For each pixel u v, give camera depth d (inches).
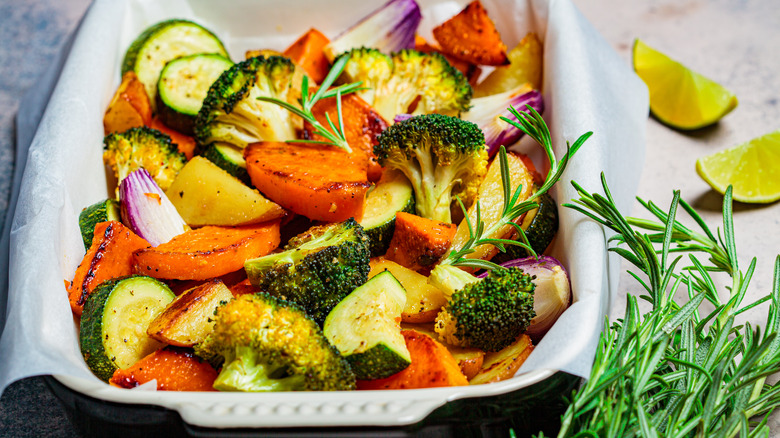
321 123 21.9
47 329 18.1
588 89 21.5
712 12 28.8
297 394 16.9
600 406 17.2
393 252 20.0
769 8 28.8
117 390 17.0
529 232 20.1
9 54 27.9
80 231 20.3
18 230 19.3
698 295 18.2
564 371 17.3
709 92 25.2
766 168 23.5
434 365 17.8
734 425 17.3
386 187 20.7
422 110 22.6
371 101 22.4
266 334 17.2
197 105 22.5
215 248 19.4
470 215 20.3
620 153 22.1
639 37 28.1
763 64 27.0
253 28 25.5
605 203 19.0
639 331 18.0
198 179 20.5
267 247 19.9
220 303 17.9
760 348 17.4
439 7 25.0
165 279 19.9
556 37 22.8
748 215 23.3
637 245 19.2
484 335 18.4
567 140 20.8
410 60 22.4
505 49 23.9
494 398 17.1
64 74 22.0
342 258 18.6
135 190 20.4
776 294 18.9
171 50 23.6
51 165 20.2
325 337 17.6
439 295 19.2
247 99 21.2
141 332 18.8
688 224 23.1
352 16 25.3
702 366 18.1
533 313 18.7
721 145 25.1
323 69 23.9
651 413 18.5
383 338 17.7
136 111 22.2
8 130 25.8
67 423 19.9
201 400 16.8
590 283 18.6
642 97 23.8
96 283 19.2
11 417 20.0
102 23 23.1
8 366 17.3
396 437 16.8
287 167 20.2
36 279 18.5
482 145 20.3
